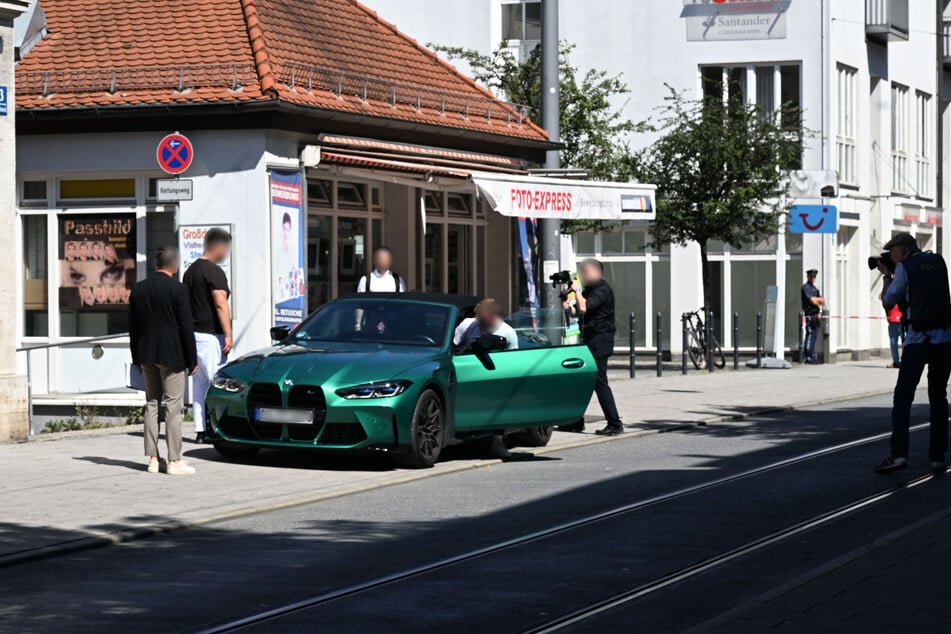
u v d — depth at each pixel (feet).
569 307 72.43
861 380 116.16
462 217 107.86
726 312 153.69
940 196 194.59
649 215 89.92
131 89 83.76
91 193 85.56
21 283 87.20
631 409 86.38
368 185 96.63
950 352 54.85
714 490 51.42
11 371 66.54
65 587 34.94
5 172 66.23
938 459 55.26
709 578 35.55
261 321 81.35
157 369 55.47
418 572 36.55
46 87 84.74
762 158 129.08
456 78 107.34
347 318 62.08
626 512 46.37
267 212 81.51
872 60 165.99
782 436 71.56
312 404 56.13
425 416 57.41
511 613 31.81
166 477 54.60
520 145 105.29
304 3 99.66
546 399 62.64
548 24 84.53
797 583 32.27
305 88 85.56
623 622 30.81
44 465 57.57
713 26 154.30
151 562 38.29
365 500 49.80
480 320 61.16
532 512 46.60
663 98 147.64
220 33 87.40
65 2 91.86
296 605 32.65
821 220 136.56
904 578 32.78
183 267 83.15
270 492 50.85
